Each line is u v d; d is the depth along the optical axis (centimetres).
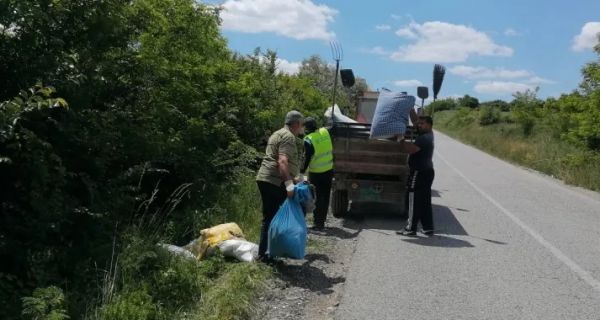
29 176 543
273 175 683
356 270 700
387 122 984
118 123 734
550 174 2012
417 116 1066
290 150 683
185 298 557
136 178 794
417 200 909
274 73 1767
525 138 3481
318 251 795
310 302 591
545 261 765
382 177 1062
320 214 940
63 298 473
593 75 1898
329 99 2542
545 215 1142
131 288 544
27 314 455
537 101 4006
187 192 888
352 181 1041
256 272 630
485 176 1867
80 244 611
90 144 636
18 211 557
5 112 477
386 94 1018
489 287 645
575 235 945
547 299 608
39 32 577
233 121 1223
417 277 677
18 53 565
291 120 700
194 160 941
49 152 568
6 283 502
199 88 1019
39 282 506
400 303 585
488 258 775
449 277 680
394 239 885
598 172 1739
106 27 645
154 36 895
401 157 1027
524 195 1433
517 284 658
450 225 1012
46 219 552
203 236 703
